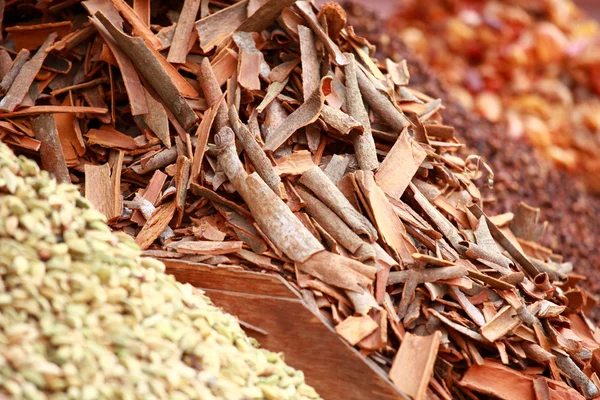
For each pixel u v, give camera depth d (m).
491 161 1.27
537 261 0.94
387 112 0.93
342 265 0.84
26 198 0.79
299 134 0.91
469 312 0.85
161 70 0.90
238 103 0.91
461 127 1.28
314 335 0.82
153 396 0.75
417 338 0.83
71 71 0.94
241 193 0.86
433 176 0.94
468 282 0.86
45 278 0.76
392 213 0.88
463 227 0.92
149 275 0.80
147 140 0.91
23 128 0.89
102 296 0.77
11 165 0.79
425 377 0.81
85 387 0.73
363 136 0.90
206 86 0.91
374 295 0.84
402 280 0.85
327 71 0.93
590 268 1.21
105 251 0.79
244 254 0.85
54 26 0.94
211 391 0.77
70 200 0.81
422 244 0.88
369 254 0.84
